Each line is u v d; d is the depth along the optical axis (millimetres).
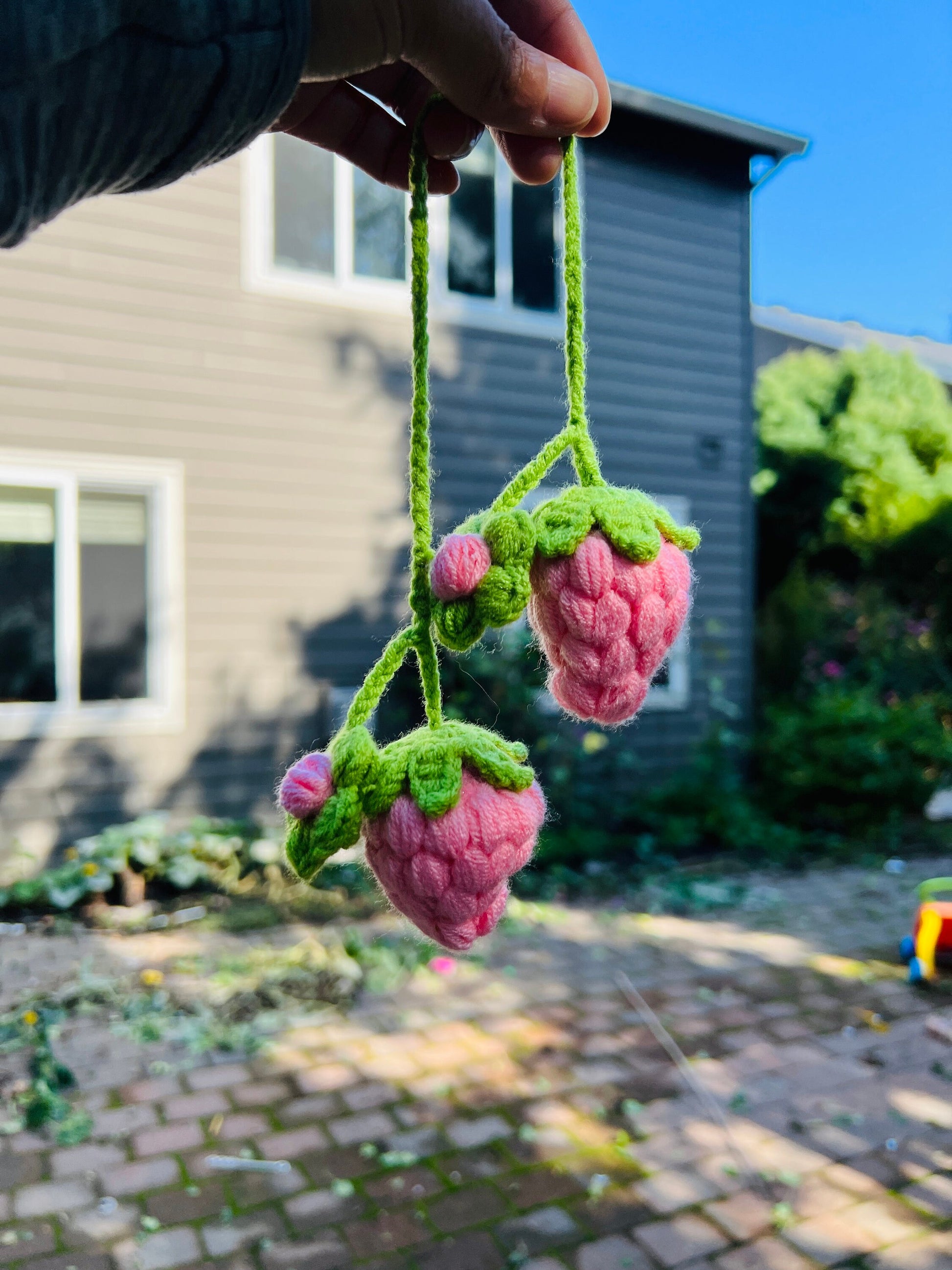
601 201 6656
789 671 8617
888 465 10039
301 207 5766
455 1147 2562
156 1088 2885
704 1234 2189
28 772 4992
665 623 918
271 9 798
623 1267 2076
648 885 5367
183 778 5387
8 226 793
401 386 6039
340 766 860
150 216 5277
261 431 5609
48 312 5023
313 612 5766
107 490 5266
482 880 848
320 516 5785
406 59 896
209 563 5473
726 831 6297
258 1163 2469
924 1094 2879
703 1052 3166
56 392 5051
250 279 5551
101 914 4664
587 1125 2682
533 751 6105
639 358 6824
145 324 5273
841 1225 2230
